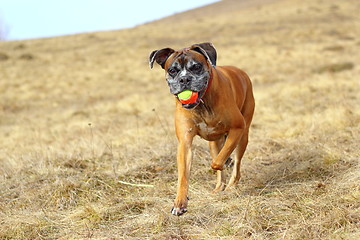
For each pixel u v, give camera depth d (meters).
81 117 16.94
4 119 19.02
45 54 40.97
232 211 5.37
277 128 9.88
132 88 26.86
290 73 25.92
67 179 7.08
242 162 7.63
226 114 5.51
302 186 5.90
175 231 5.07
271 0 76.31
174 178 7.03
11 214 6.12
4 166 8.59
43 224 5.71
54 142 11.63
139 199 6.20
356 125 9.10
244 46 40.00
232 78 6.27
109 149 9.11
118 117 15.38
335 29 45.94
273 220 5.01
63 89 27.70
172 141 9.09
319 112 11.16
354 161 6.63
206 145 8.59
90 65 35.88
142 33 52.38
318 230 4.57
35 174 7.71
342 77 18.70
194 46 5.19
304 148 7.71
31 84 29.12
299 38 42.62
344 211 4.79
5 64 36.56
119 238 5.01
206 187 6.68
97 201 6.43
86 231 5.36
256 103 14.27
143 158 8.09
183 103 5.11
